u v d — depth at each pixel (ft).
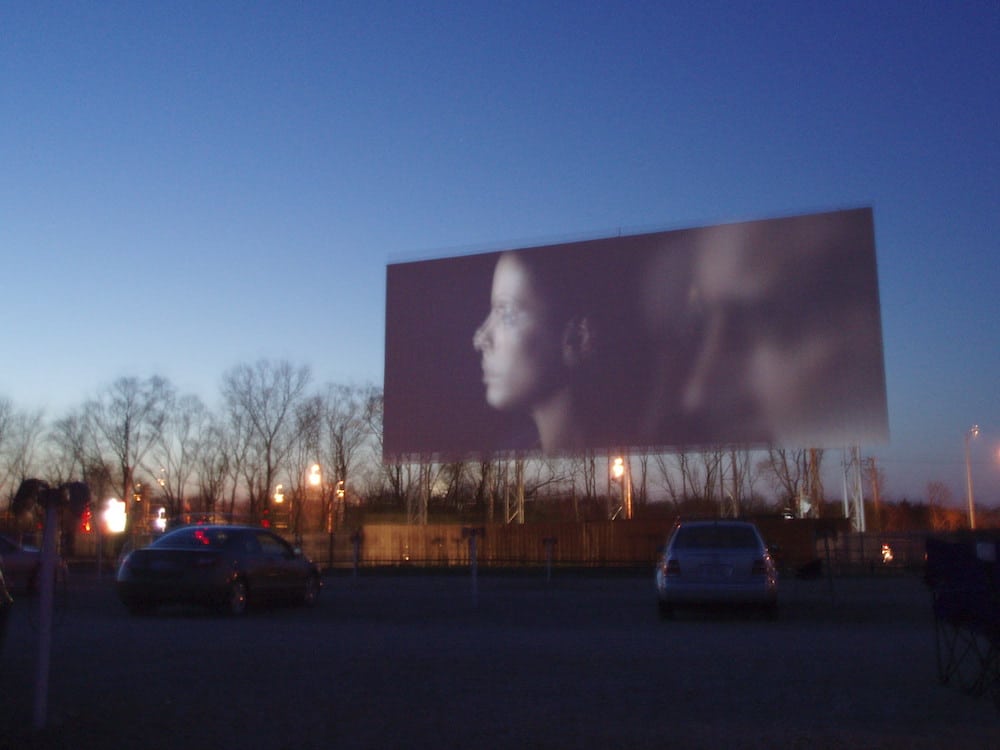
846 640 34.27
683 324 95.04
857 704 22.08
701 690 23.81
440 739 18.95
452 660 28.84
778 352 91.40
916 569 85.30
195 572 45.39
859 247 90.33
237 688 24.16
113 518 109.40
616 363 96.78
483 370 102.01
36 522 76.64
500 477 139.33
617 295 97.76
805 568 70.49
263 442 154.40
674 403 94.17
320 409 158.61
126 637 35.14
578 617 45.88
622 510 113.60
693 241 95.76
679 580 42.70
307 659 29.07
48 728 19.80
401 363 105.19
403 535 107.04
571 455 97.35
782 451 103.50
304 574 52.01
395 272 106.73
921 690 23.77
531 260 101.65
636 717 20.79
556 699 22.74
